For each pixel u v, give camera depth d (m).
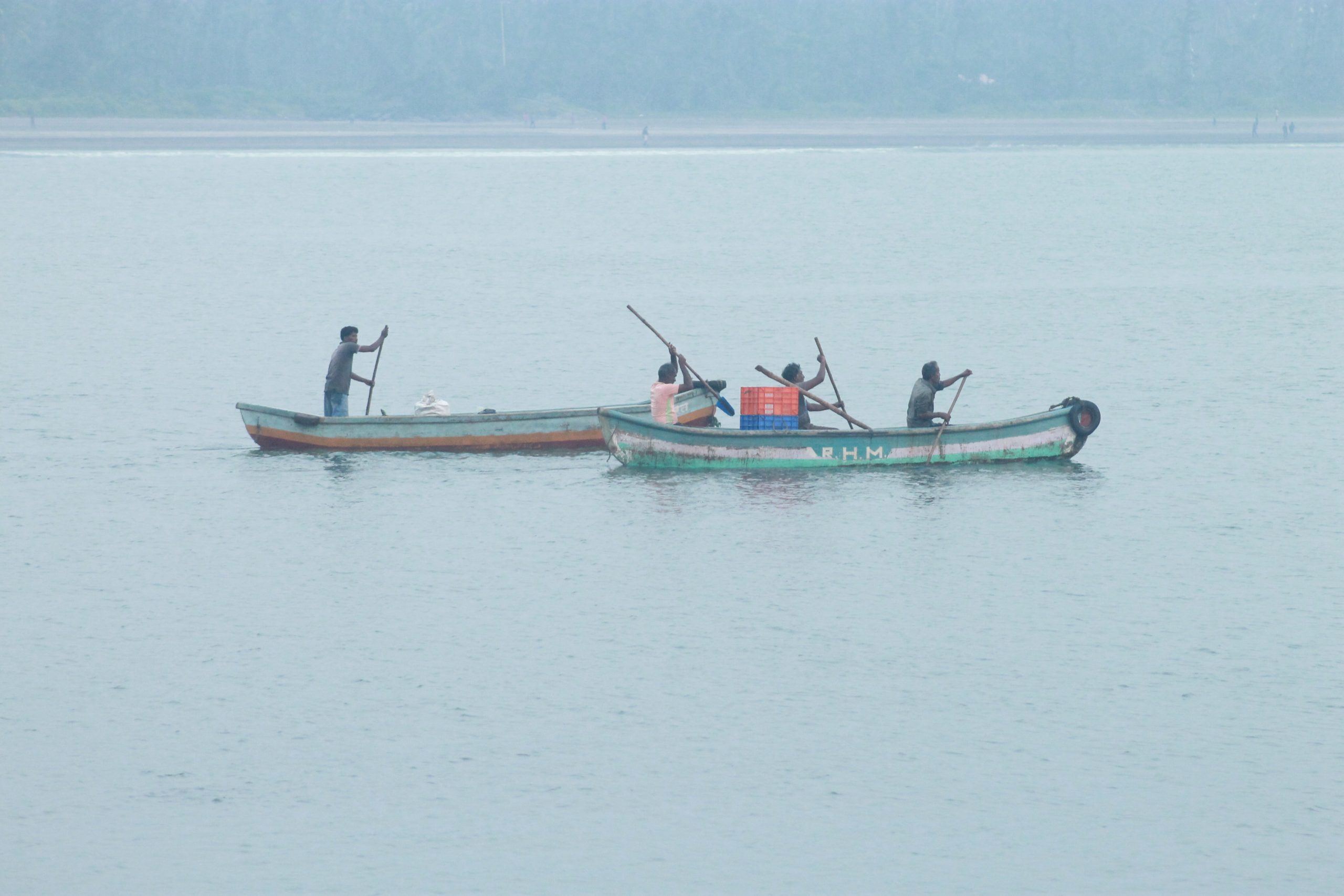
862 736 52.25
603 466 90.00
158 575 69.38
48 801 48.16
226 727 53.06
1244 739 52.00
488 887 43.78
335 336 148.38
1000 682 56.50
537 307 168.62
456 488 84.81
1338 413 106.00
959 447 88.75
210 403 113.12
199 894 43.47
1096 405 101.12
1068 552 72.25
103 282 197.50
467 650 59.75
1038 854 45.38
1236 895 43.47
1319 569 69.75
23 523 78.12
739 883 43.97
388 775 49.69
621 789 48.84
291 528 77.12
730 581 67.88
